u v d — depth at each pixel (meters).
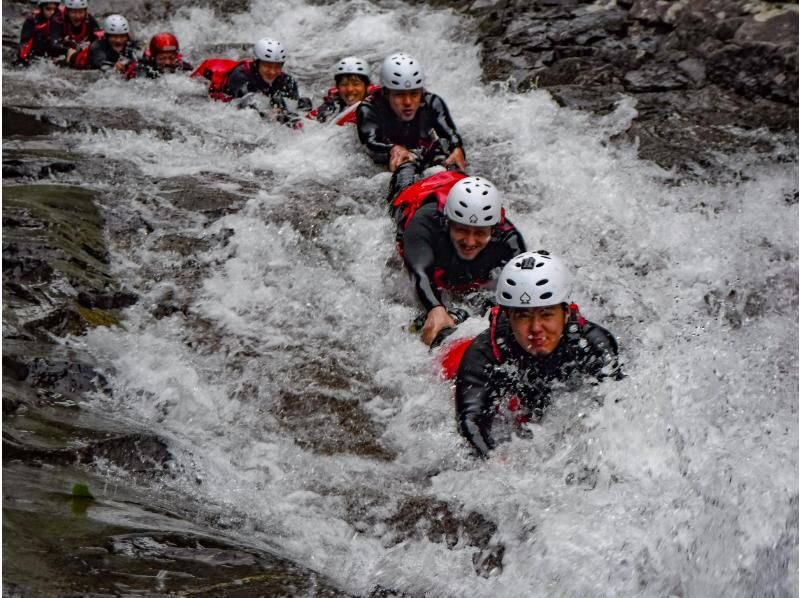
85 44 14.71
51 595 3.41
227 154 10.23
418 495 5.14
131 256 7.91
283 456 5.62
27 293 6.79
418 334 6.80
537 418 5.48
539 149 9.98
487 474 5.17
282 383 6.41
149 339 6.80
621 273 7.98
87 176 9.36
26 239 7.39
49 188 8.81
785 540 4.28
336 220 8.22
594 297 7.61
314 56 15.16
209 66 12.88
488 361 5.43
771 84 10.61
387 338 6.84
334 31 16.12
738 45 11.08
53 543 3.82
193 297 7.43
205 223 8.44
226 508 4.92
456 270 7.03
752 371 6.11
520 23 13.55
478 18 14.66
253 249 8.02
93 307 7.02
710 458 4.96
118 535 4.02
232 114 11.50
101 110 11.39
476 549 4.64
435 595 4.27
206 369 6.54
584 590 4.30
